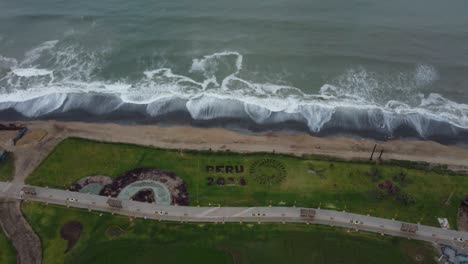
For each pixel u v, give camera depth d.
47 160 63.12
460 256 50.56
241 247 51.19
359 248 51.34
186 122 73.81
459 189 60.44
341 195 58.56
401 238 52.66
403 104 78.81
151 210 55.38
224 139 70.06
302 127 73.62
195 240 51.88
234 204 56.56
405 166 64.38
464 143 71.50
